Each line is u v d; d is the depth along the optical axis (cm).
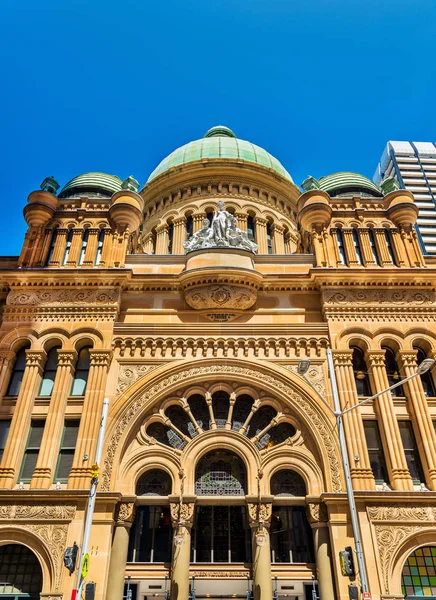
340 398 2258
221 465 2236
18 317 2458
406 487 2038
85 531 1720
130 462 2153
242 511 2191
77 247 2744
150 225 4066
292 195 4284
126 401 2230
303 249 3266
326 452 2138
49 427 2159
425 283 2555
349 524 1961
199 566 2027
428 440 2153
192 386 2345
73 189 3259
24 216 2862
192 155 4325
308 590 1983
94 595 1767
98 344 2380
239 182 4062
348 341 2414
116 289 2539
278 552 2092
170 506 2084
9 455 2086
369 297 2531
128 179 3128
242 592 1984
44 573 1842
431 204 12294
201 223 3825
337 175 3409
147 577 1994
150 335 2428
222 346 2411
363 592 1573
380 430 2225
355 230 2870
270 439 2269
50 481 2052
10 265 2770
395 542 1911
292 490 2172
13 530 1908
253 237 3853
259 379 2320
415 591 1892
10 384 2350
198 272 2497
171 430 2291
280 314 2533
